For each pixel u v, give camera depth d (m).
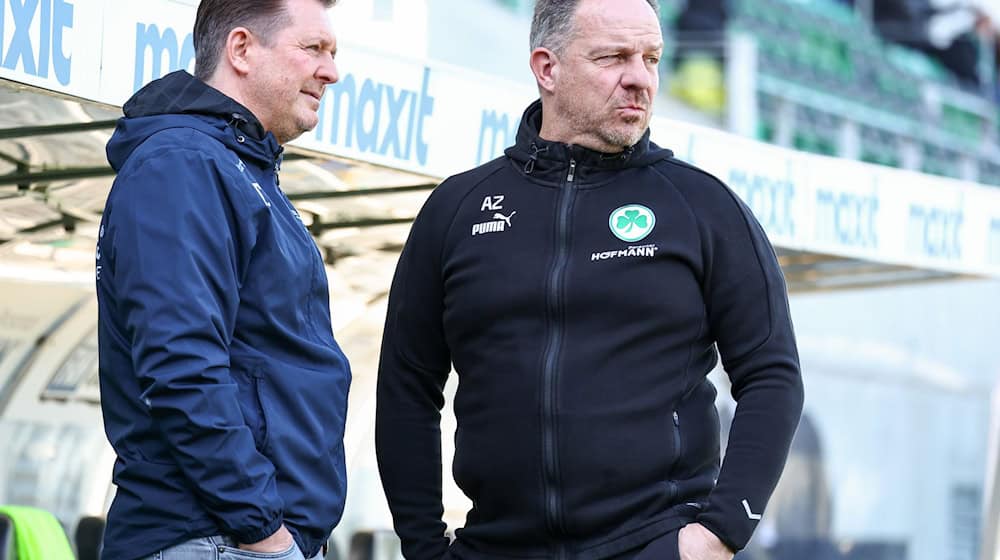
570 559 8.54
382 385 9.44
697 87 46.25
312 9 8.68
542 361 8.57
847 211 15.83
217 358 7.69
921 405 41.62
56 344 16.73
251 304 8.11
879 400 40.91
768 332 8.72
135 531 7.81
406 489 9.31
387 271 17.58
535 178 8.98
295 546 7.95
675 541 8.38
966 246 17.20
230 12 8.54
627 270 8.65
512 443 8.62
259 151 8.47
